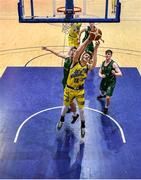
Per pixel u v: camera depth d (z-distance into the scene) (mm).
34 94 9602
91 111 8680
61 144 7406
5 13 18859
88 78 10617
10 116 8492
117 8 8414
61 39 14445
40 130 7914
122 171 6578
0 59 12344
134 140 7559
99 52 12914
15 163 6820
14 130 7918
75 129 7938
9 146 7352
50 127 8023
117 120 8312
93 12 11414
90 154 7082
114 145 7383
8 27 16344
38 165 6758
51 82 10383
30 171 6586
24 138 7629
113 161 6871
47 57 12516
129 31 15672
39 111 8703
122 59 12320
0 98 9398
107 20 8438
